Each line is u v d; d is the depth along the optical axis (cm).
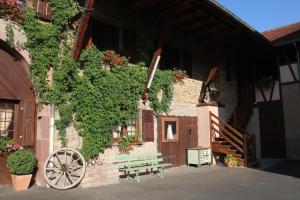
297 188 845
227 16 1138
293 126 1574
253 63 1744
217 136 1380
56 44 874
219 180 967
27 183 791
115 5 1087
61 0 892
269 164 1377
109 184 887
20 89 839
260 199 720
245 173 1110
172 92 1251
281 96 1623
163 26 1212
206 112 1360
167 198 723
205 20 1169
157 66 1193
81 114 916
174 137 1270
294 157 1558
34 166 814
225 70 1598
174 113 1263
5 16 794
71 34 919
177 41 1322
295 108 1576
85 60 949
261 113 1681
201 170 1177
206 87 1406
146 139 1122
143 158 1080
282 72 1631
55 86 862
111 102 991
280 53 1645
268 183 919
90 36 967
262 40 1453
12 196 718
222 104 1447
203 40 1384
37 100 860
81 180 831
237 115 1566
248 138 1369
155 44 1220
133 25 1146
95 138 945
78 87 913
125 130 1053
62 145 870
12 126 828
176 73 1270
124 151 1042
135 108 1080
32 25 830
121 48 1089
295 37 1532
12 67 831
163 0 1020
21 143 832
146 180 963
